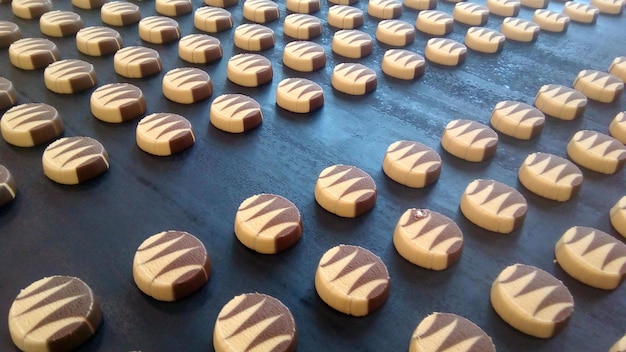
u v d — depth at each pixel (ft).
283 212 1.04
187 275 0.91
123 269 0.97
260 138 1.34
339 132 1.38
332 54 1.75
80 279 0.93
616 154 1.25
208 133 1.35
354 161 1.27
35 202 1.12
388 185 1.19
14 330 0.82
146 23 1.79
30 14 1.91
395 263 1.01
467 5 2.02
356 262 0.95
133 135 1.33
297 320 0.89
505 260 1.03
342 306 0.90
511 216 1.06
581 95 1.48
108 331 0.87
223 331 0.82
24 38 1.77
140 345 0.85
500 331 0.90
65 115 1.40
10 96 1.41
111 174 1.20
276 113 1.44
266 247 1.00
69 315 0.84
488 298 0.95
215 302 0.92
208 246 1.02
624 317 0.93
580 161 1.27
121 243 1.03
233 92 1.53
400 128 1.40
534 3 2.15
